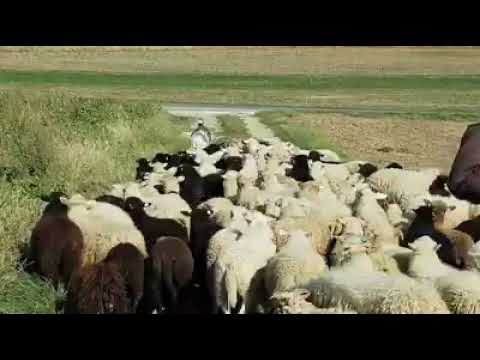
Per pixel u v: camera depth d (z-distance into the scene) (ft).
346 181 53.52
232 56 295.28
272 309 26.86
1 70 219.82
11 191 46.03
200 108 135.13
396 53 312.71
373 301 25.85
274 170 56.18
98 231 35.37
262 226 35.68
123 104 91.97
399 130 110.93
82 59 266.98
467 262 35.50
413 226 39.04
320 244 37.55
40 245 34.35
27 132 59.62
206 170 56.24
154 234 38.04
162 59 278.87
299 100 161.58
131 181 57.00
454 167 22.26
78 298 27.73
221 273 31.86
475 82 216.95
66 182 53.72
